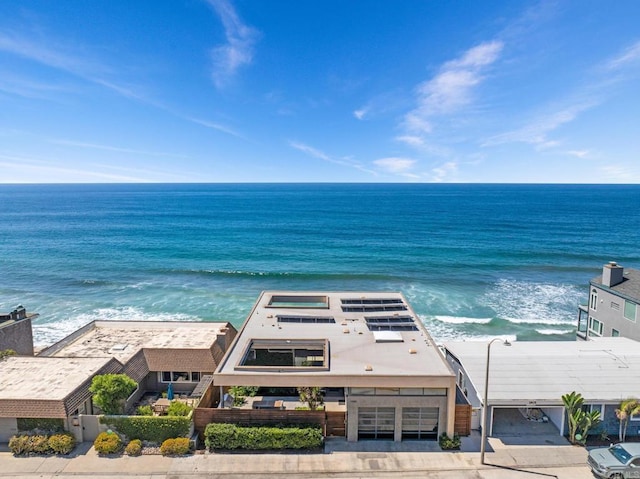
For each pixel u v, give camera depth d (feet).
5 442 67.87
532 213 505.66
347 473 61.77
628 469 59.67
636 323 97.76
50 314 154.92
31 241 306.14
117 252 267.80
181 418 68.08
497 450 68.33
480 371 79.71
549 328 142.20
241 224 406.00
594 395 73.41
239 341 81.66
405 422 70.38
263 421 69.56
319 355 83.66
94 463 63.16
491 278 208.13
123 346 94.22
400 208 584.40
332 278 208.23
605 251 273.13
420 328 89.04
